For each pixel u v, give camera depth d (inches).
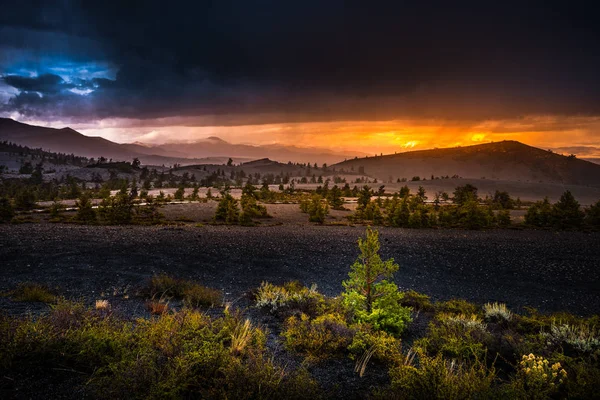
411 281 697.6
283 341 293.3
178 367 183.3
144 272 634.8
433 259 932.0
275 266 773.9
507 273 797.9
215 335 244.2
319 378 221.6
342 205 3353.8
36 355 194.9
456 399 181.8
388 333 326.3
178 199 3388.3
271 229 1503.4
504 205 3814.0
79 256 743.1
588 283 727.7
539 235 1579.7
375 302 354.9
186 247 941.2
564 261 950.4
